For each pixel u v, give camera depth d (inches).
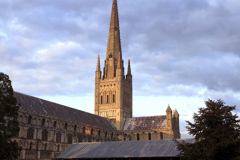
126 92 7691.9
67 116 5605.3
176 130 7303.2
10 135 2787.9
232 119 2591.0
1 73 2915.8
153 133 6988.2
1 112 2721.5
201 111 2682.1
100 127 6353.3
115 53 7731.3
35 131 4613.7
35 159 4495.6
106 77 7628.0
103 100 7500.0
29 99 4936.0
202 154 2484.0
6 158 2709.2
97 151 3890.3
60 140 5167.3
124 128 7357.3
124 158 3683.6
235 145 2406.5
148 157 3481.8
